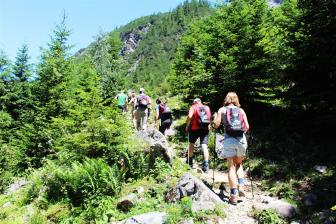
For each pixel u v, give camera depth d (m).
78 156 9.89
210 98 16.77
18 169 13.89
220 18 17.25
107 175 8.80
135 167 9.44
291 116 13.73
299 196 8.77
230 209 7.56
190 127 9.76
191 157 9.98
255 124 14.76
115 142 10.02
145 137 10.36
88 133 9.89
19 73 23.22
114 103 11.23
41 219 8.22
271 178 10.34
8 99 21.88
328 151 11.01
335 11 11.84
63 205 8.49
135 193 8.42
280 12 16.69
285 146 11.96
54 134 13.92
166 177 8.94
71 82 17.42
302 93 12.90
